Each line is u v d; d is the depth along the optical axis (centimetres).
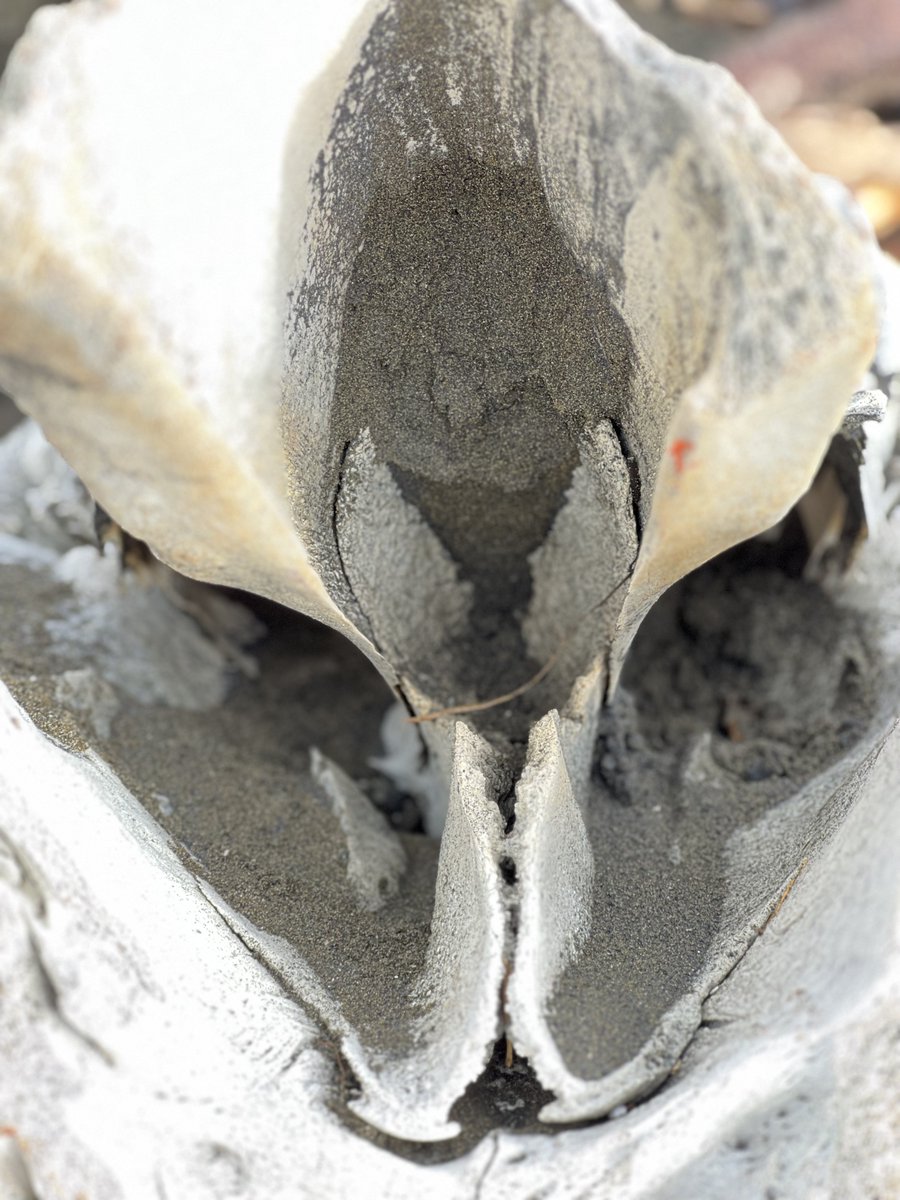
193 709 33
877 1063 19
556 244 23
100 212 17
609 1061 20
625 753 29
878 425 33
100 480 20
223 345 19
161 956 21
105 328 17
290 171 20
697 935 24
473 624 30
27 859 20
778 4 72
